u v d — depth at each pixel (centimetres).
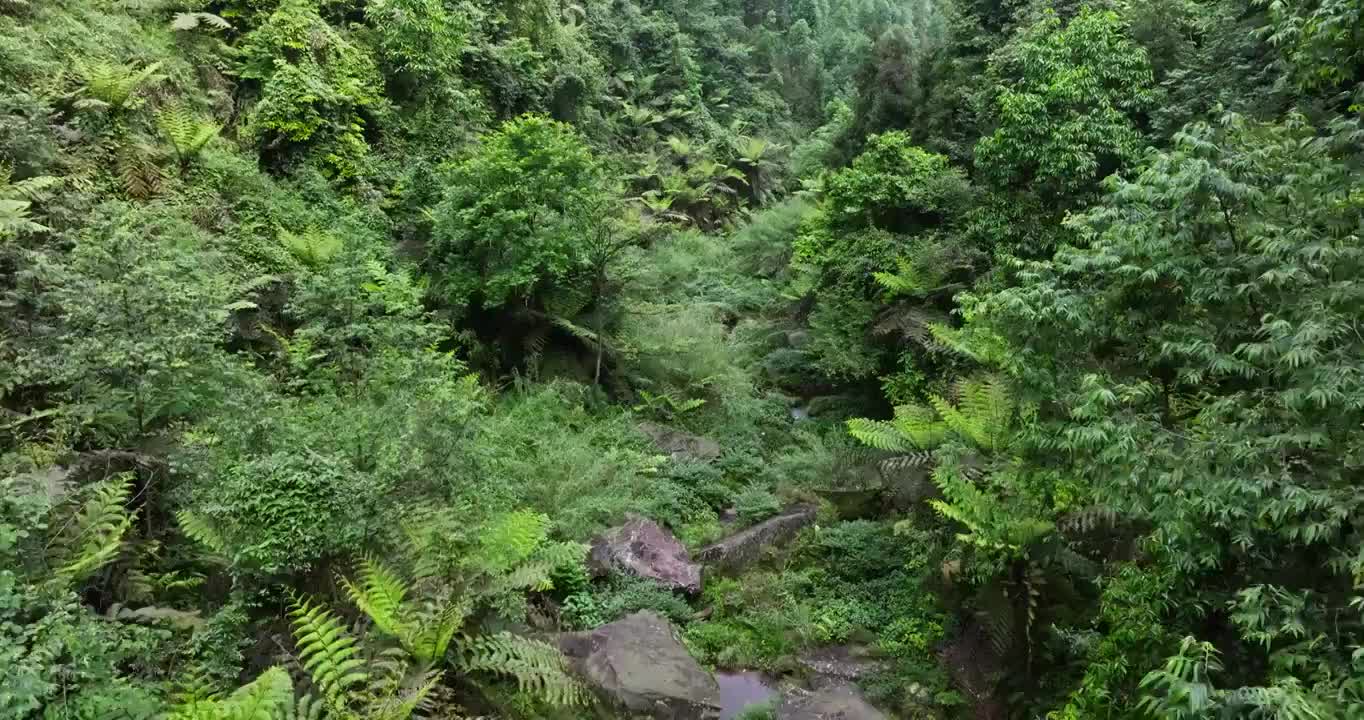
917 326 962
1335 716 265
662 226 1592
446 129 1266
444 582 483
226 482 420
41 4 815
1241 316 400
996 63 1175
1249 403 371
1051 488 530
